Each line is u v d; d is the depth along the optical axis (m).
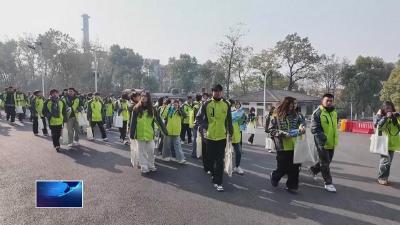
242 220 4.77
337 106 68.88
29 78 67.00
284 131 6.16
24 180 6.57
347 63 71.00
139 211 5.04
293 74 60.53
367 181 7.20
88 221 4.60
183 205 5.36
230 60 52.44
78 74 56.25
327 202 5.64
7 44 64.88
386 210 5.28
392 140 6.88
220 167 6.30
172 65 82.56
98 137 13.33
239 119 7.65
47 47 55.00
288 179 6.31
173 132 8.65
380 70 69.38
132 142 7.82
